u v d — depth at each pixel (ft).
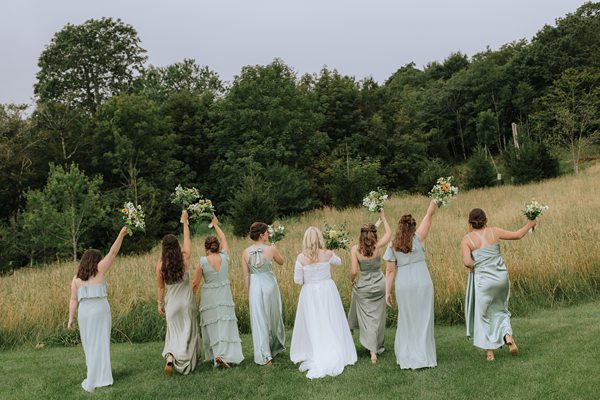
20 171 109.40
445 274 33.01
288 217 104.78
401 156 144.56
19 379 22.98
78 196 79.05
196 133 129.08
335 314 21.45
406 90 172.65
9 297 37.14
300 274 21.79
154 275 39.50
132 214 22.13
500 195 84.38
